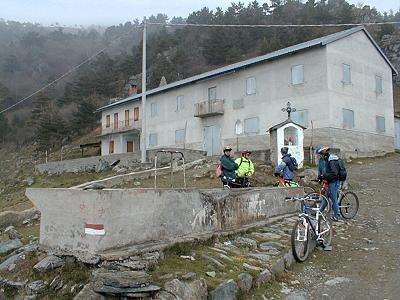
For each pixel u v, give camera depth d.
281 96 27.86
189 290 4.88
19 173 52.31
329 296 5.96
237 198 8.46
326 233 8.25
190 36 89.44
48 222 6.28
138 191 5.97
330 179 9.93
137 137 44.50
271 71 28.61
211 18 93.31
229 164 11.33
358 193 14.70
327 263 7.44
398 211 11.60
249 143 29.66
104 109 48.09
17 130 77.06
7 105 86.31
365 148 27.92
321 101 25.69
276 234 8.38
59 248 5.99
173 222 6.55
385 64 31.59
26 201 20.00
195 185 17.09
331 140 25.08
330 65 25.88
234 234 7.81
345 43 27.44
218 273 5.70
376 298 5.86
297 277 6.71
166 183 18.45
